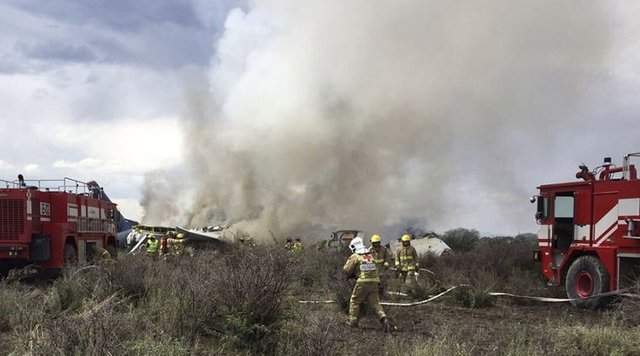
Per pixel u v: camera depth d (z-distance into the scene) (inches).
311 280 489.7
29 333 224.1
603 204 431.5
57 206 560.4
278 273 285.0
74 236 591.5
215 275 292.2
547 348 242.8
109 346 185.2
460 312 399.2
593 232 440.5
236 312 258.5
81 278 358.3
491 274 498.6
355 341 272.7
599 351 252.4
